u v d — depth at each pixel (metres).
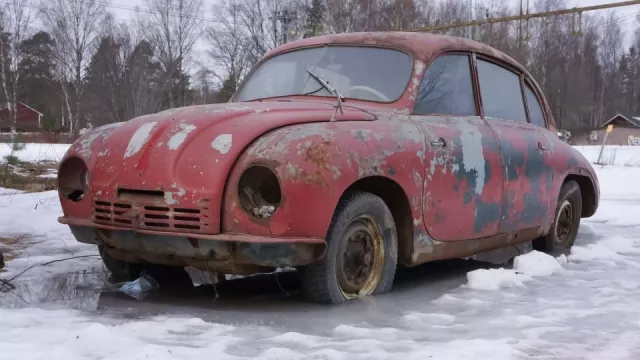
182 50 54.03
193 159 3.54
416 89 4.47
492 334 3.26
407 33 4.93
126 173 3.67
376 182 3.94
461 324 3.46
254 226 3.43
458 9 44.72
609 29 80.94
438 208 4.28
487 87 5.23
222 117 3.75
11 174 12.98
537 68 63.12
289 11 44.34
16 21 56.59
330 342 3.05
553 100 68.38
